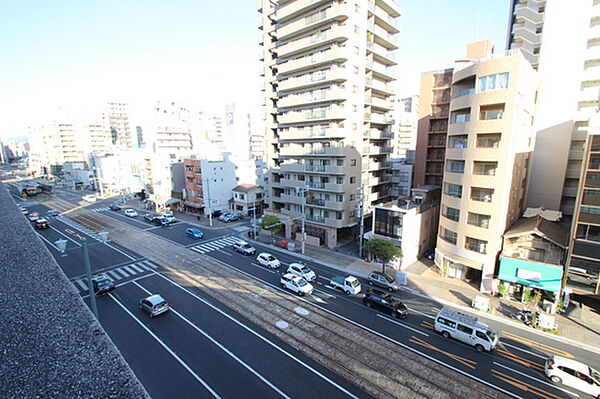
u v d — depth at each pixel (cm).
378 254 3241
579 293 2573
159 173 7525
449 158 3291
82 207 7556
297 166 4675
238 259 3938
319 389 1738
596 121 2527
